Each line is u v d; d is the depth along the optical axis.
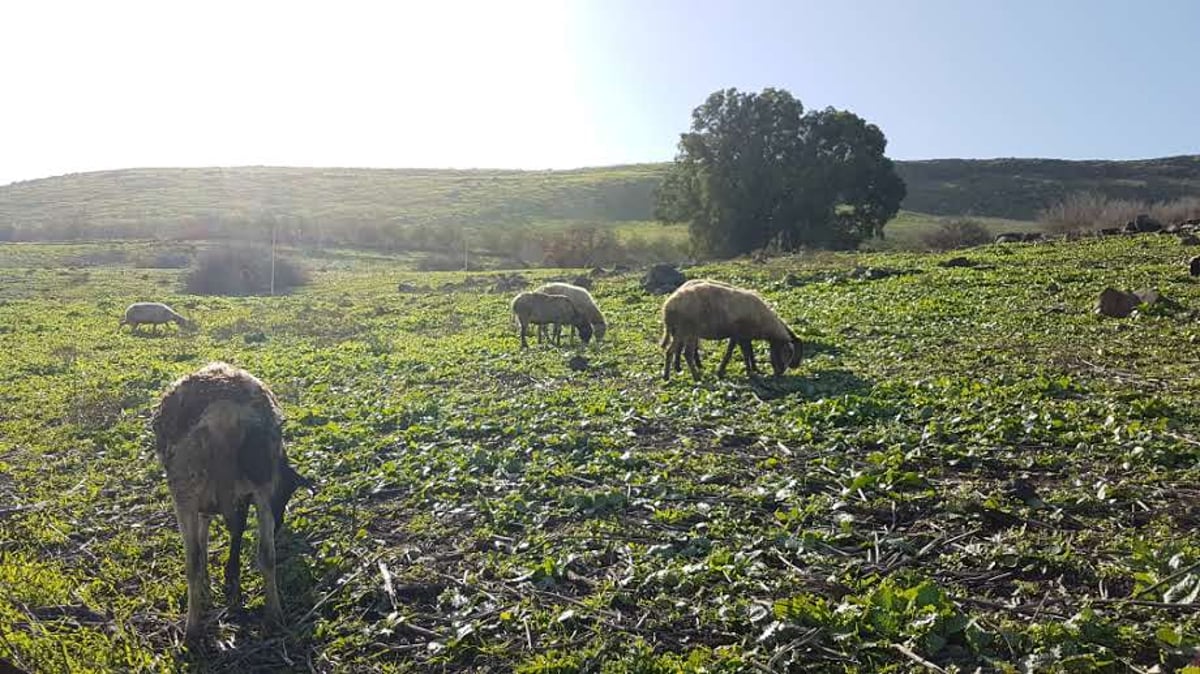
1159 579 2.64
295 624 2.93
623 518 3.57
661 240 28.77
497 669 2.57
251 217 37.19
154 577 3.33
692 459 4.23
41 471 4.79
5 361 8.74
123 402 6.32
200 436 2.79
